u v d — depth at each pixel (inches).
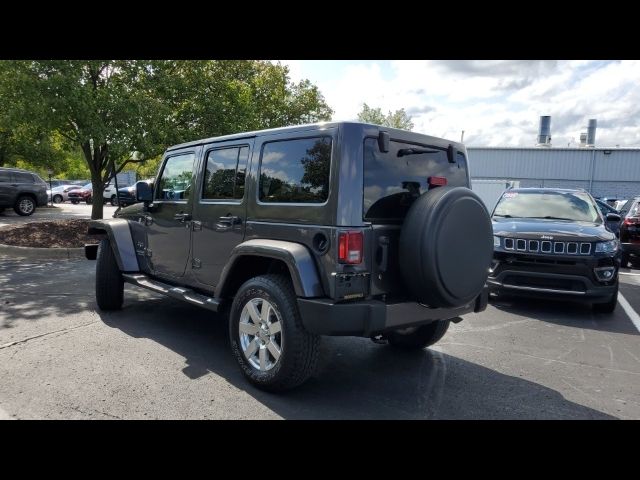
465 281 137.9
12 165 1112.2
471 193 141.4
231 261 153.1
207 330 202.4
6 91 357.7
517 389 153.7
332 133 132.6
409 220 134.3
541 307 267.1
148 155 437.4
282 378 136.3
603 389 155.5
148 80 409.4
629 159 1381.6
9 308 228.7
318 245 132.1
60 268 331.9
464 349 193.5
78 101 357.1
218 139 173.8
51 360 163.8
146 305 240.8
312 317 126.6
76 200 1332.4
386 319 129.2
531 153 1455.5
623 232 405.7
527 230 255.0
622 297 299.0
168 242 196.7
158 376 153.0
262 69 763.4
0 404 130.8
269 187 150.3
